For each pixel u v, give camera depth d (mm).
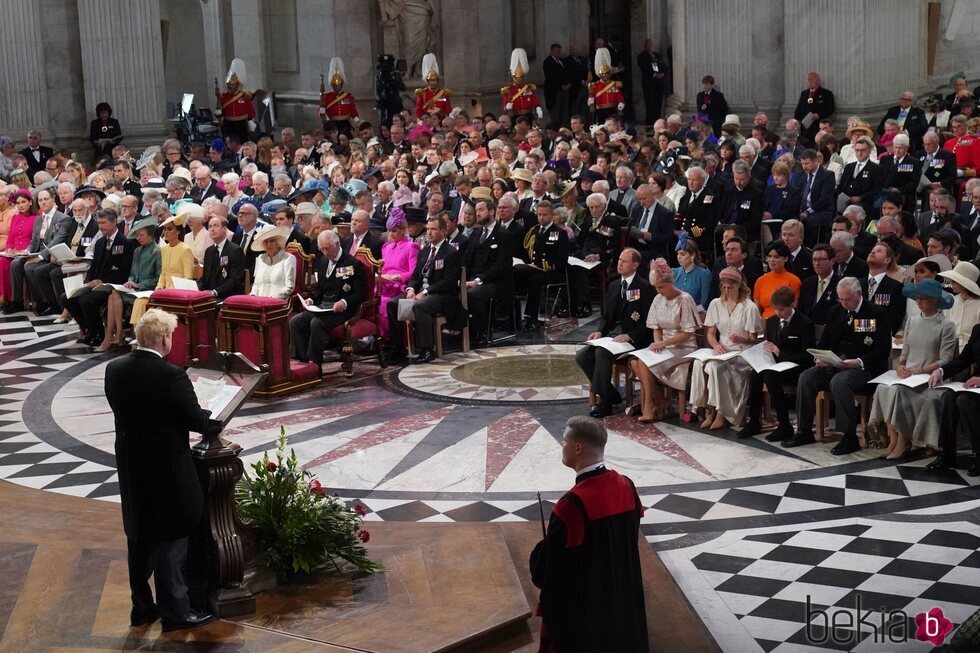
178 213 14984
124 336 15297
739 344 10750
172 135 25406
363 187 17797
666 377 10992
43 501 9242
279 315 12375
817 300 11320
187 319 12781
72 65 24562
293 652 6324
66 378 13523
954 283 10125
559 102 29000
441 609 6914
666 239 15375
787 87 22062
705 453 10195
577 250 15664
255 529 7207
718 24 23125
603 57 26688
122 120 24609
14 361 14375
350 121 28203
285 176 17406
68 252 15547
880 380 9867
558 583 5848
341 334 13180
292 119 31000
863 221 13359
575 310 15586
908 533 8375
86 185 18453
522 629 6887
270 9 30781
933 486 9227
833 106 21219
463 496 9469
